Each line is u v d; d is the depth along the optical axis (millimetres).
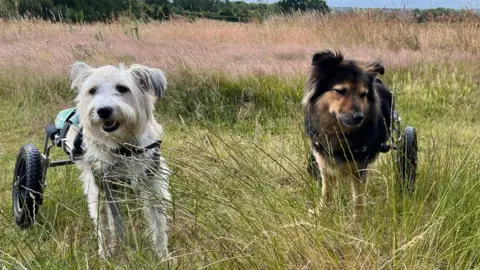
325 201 2943
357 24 9227
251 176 2916
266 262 2654
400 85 5746
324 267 2648
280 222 2762
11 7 11758
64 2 14102
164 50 6855
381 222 2859
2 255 2832
